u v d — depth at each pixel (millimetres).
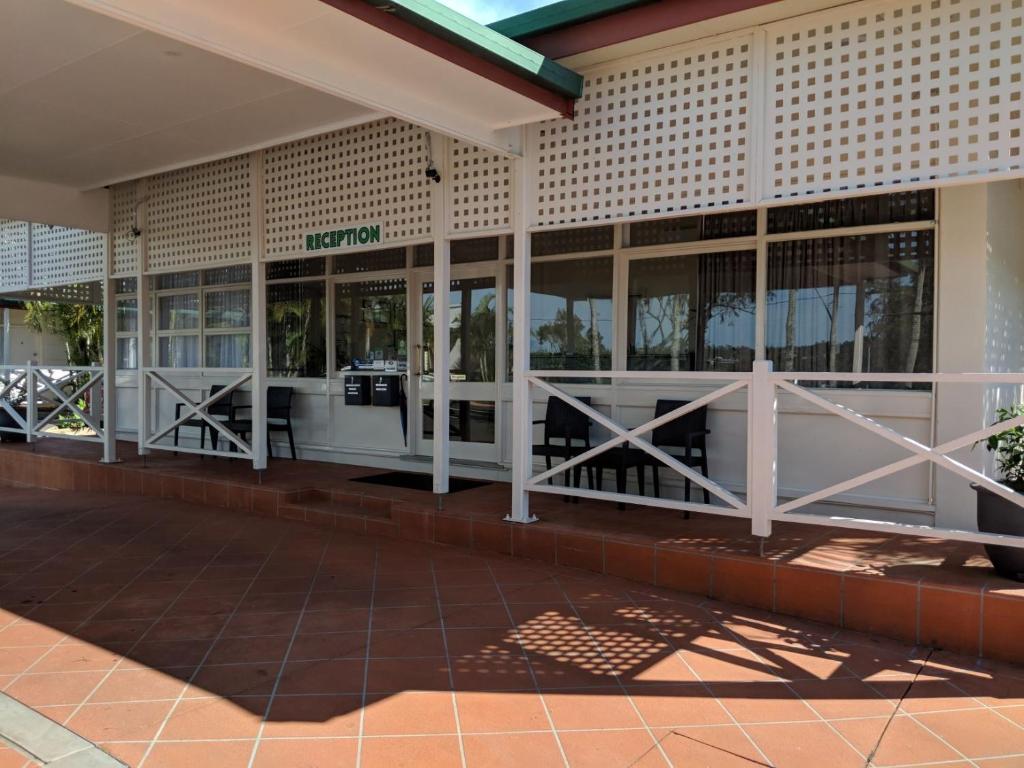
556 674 3232
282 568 4777
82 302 11242
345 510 5930
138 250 7672
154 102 5105
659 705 2963
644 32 4207
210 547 5316
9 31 4035
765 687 3109
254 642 3596
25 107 5199
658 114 4410
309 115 5363
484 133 4727
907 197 4871
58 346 19984
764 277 5348
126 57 4359
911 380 3629
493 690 3090
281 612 3992
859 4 3760
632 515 5215
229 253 6836
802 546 4324
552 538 4762
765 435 4039
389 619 3865
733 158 4168
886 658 3389
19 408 10133
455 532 5207
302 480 6711
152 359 9719
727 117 4188
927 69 3625
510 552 4949
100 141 5977
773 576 3936
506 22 4609
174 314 9469
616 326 6020
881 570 3789
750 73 4102
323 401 7941
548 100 4473
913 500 4758
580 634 3656
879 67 3742
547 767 2537
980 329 4531
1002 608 3354
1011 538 3396
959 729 2771
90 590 4418
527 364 4992
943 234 4637
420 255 7234
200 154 6375
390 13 3535
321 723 2822
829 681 3164
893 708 2934
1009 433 3730
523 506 5004
